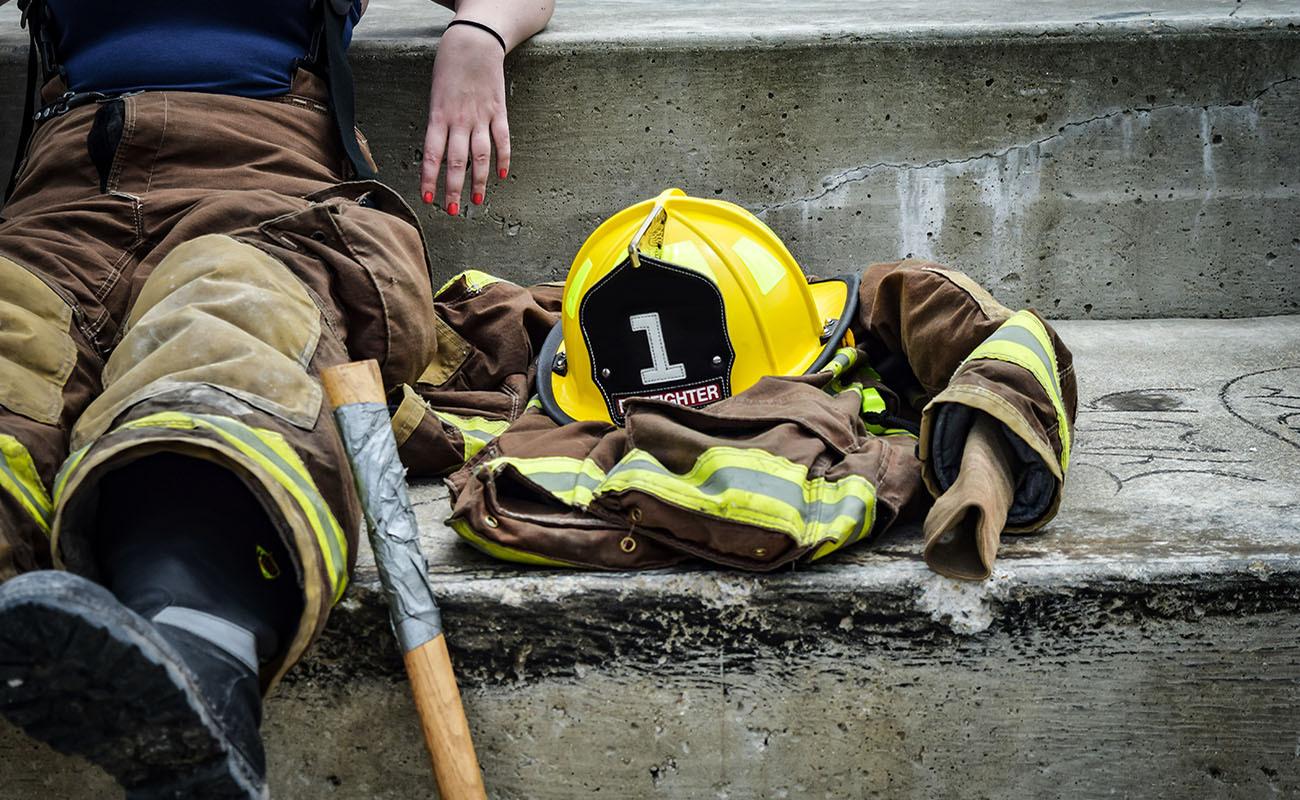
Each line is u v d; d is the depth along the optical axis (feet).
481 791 3.67
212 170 5.63
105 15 6.05
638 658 4.17
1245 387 6.37
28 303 4.42
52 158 5.63
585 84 7.71
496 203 7.91
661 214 5.35
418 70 7.70
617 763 4.28
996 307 5.08
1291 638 4.13
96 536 3.52
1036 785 4.29
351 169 6.21
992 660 4.15
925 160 7.80
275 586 3.56
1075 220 7.88
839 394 5.12
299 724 4.23
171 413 3.47
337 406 3.84
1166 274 7.97
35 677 2.76
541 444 4.90
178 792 3.05
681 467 4.33
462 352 6.00
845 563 4.19
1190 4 8.31
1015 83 7.66
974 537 4.22
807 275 8.04
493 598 4.10
